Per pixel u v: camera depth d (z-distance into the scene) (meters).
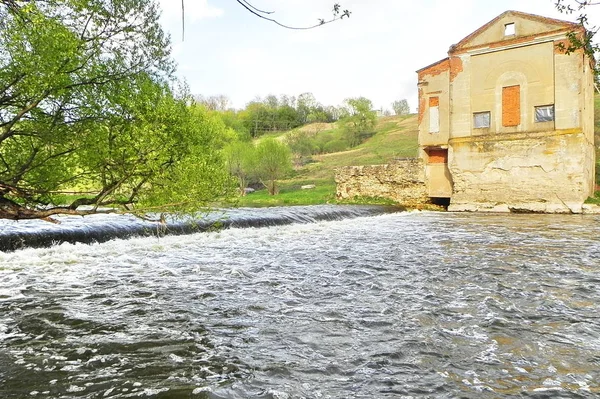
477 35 27.38
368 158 54.72
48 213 7.43
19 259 11.03
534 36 25.50
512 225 18.95
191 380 4.39
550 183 25.09
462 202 27.83
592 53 4.84
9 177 7.63
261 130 90.81
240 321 6.29
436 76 29.11
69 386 4.26
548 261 10.41
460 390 4.13
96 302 7.34
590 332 5.67
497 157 26.67
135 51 8.99
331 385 4.27
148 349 5.24
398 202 30.42
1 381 4.36
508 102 26.52
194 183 7.83
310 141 66.62
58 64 6.78
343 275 9.32
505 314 6.42
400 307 6.87
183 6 3.02
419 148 29.75
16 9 6.01
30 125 7.55
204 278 9.20
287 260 11.24
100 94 7.99
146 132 7.47
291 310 6.80
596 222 19.48
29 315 6.60
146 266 10.48
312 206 27.66
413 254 11.84
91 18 8.19
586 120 25.73
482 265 10.05
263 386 4.25
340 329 5.89
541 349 5.12
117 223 16.00
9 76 6.87
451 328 5.86
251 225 18.62
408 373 4.52
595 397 3.99
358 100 72.06
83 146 7.72
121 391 4.15
